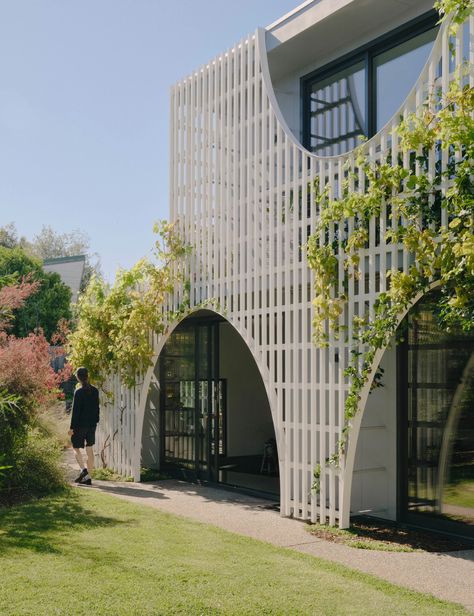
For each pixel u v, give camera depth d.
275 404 8.52
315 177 8.08
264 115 8.97
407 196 6.90
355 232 7.32
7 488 8.97
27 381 9.66
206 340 11.20
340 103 9.89
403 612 4.80
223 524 7.85
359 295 7.34
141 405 11.15
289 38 9.51
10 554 6.07
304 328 8.09
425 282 6.61
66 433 13.19
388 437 8.21
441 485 7.63
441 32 6.63
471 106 6.14
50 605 4.80
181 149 10.85
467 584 5.67
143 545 6.51
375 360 7.15
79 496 9.16
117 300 11.69
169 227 10.80
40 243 59.22
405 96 8.87
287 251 8.39
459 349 7.53
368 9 8.70
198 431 11.25
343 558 6.44
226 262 9.65
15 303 10.70
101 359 12.07
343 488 7.51
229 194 9.65
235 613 4.73
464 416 7.45
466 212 6.11
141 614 4.67
